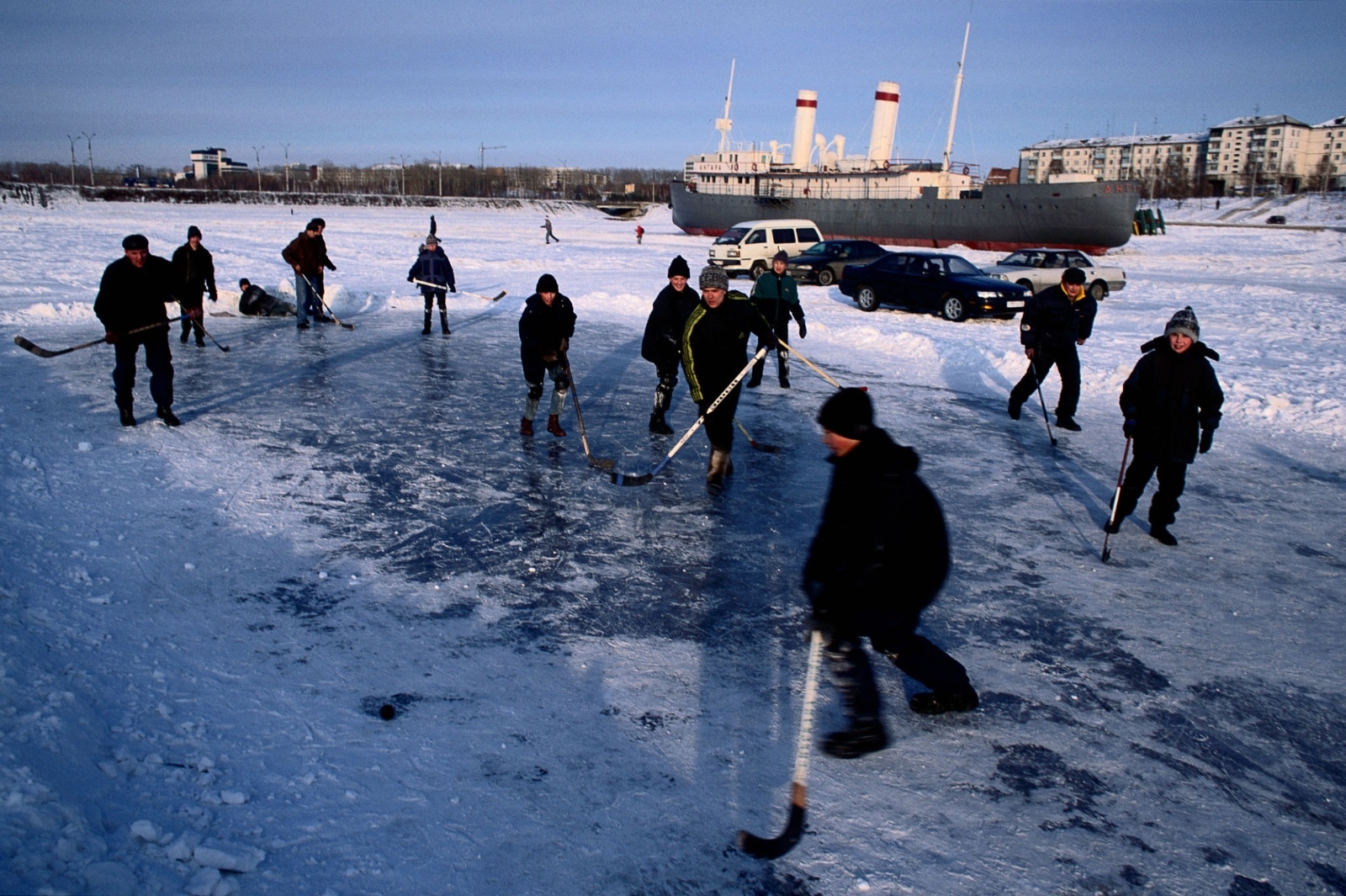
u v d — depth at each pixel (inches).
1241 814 126.0
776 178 1979.6
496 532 223.5
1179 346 219.1
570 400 375.9
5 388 341.1
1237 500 271.3
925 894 108.4
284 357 447.5
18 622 149.2
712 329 250.8
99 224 1595.7
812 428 344.2
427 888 104.2
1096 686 159.6
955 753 138.3
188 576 185.8
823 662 162.7
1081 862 115.0
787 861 113.1
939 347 519.5
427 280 531.5
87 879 95.0
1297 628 184.4
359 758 128.2
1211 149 5438.0
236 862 103.4
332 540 212.4
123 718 130.9
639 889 107.2
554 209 4101.9
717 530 231.1
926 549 130.4
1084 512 256.2
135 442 279.9
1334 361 498.6
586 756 132.9
